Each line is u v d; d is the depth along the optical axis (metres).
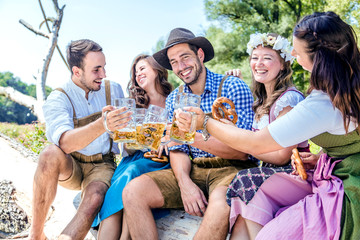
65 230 2.32
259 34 2.31
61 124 2.57
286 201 1.89
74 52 2.73
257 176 1.92
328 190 1.68
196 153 2.60
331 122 1.65
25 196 3.71
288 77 2.28
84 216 2.36
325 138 1.73
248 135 1.79
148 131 2.00
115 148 3.03
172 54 2.61
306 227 1.64
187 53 2.57
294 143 1.72
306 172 1.92
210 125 1.88
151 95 3.22
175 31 2.60
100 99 2.96
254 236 1.84
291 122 1.69
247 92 2.57
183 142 1.93
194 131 1.90
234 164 2.46
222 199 2.01
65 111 2.70
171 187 2.37
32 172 4.08
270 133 1.73
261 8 20.27
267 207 1.87
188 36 2.58
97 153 2.86
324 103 1.65
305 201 1.73
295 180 1.88
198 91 2.68
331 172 1.72
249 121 2.52
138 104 3.23
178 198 2.39
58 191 3.46
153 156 2.72
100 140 2.87
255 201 1.88
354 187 1.59
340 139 1.69
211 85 2.64
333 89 1.61
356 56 1.64
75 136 2.40
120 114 1.93
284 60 2.29
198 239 1.98
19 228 3.78
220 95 2.59
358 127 1.63
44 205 2.48
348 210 1.60
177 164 2.46
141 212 2.19
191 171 2.53
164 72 3.18
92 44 2.77
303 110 1.67
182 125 1.85
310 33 1.71
